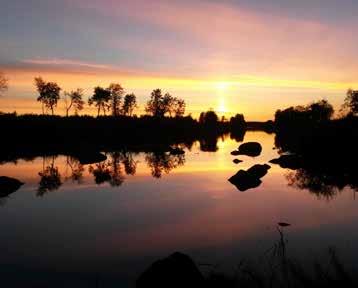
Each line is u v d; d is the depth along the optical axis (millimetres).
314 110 112625
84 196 25484
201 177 33969
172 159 49594
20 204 23062
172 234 16703
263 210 21000
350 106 84312
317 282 10492
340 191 26641
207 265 12766
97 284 11445
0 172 37062
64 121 92375
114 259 13773
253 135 135250
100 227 17938
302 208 21406
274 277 11219
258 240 15570
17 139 71312
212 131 152750
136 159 49562
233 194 25859
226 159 49781
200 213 20453
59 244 15508
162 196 25344
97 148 63906
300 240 15391
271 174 35094
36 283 11805
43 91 95688
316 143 55062
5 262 13586
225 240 15680
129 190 27656
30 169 39500
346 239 15461
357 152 45344
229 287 10688
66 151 58125
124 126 102625
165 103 122875
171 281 10680
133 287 11414
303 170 37594
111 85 109812
